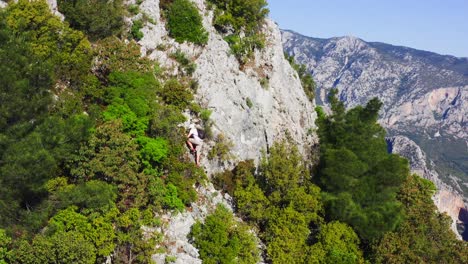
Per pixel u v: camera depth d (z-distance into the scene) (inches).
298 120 2292.1
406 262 1713.8
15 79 1177.4
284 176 1707.7
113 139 1336.1
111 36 1691.7
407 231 1844.2
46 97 1280.8
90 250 1175.0
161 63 1774.1
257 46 2149.4
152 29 1803.6
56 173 1316.4
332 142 1991.9
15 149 1145.4
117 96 1491.1
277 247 1569.9
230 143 1807.3
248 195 1643.7
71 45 1556.3
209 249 1411.2
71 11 1648.6
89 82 1536.7
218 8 2098.9
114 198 1289.4
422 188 2098.9
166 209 1439.5
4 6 1535.4
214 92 1839.3
